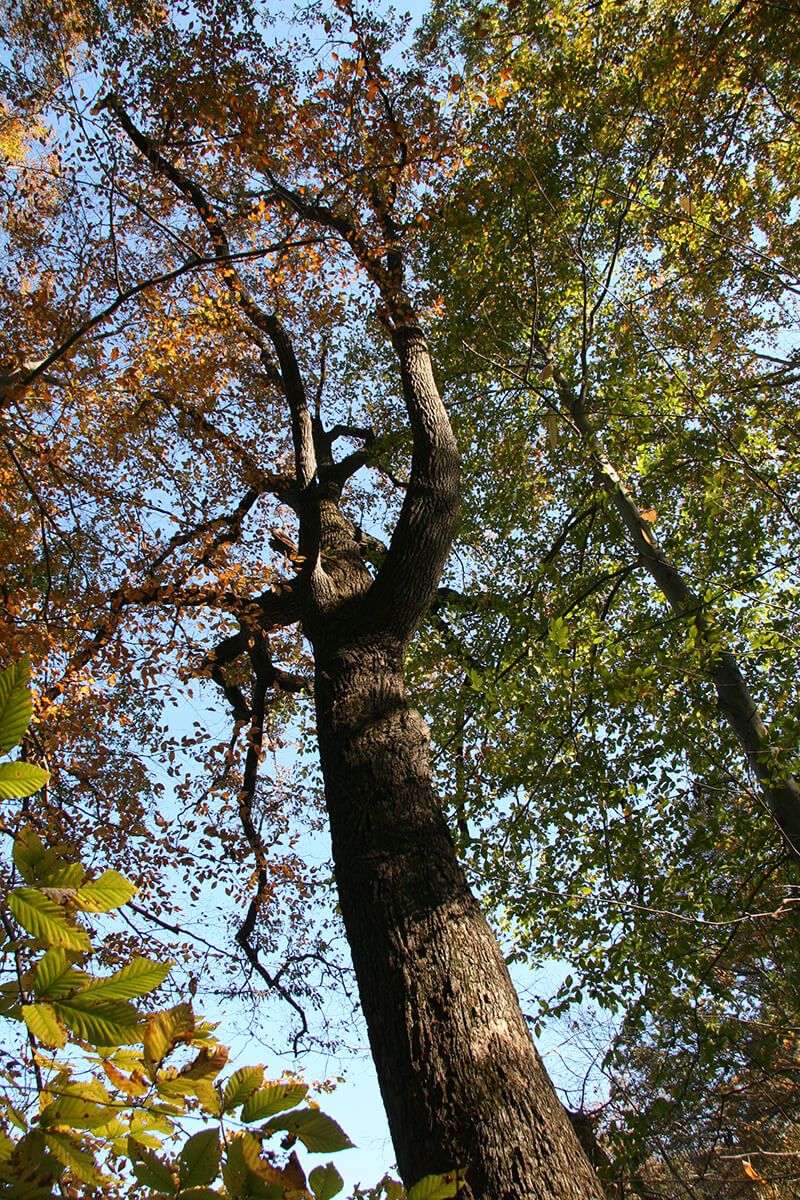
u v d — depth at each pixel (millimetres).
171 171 7000
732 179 7547
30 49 6914
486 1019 3039
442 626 7922
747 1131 5594
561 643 4363
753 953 5738
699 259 7910
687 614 5598
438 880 3594
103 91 6516
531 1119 2725
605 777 6574
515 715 6699
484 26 7598
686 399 5953
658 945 5770
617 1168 4895
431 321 9125
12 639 5406
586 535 8031
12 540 6258
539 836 6547
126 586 6266
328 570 6129
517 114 8125
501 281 8539
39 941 946
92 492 6488
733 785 6105
